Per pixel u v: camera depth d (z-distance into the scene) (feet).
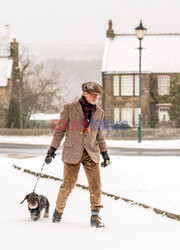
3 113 188.96
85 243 18.92
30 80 216.13
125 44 187.32
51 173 45.85
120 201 30.96
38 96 214.28
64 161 23.29
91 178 23.26
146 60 181.98
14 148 97.60
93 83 23.03
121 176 41.88
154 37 191.31
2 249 17.84
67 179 23.47
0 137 156.56
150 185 36.29
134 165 50.72
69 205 29.45
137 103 177.17
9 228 21.85
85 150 23.27
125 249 18.04
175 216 25.09
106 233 21.02
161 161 55.26
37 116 204.13
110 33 189.78
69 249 17.90
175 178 39.99
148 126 175.73
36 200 23.44
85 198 32.30
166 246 18.63
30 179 43.96
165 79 179.83
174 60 182.60
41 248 18.03
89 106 23.12
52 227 22.20
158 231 21.67
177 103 178.40
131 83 177.68
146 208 28.22
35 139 142.10
